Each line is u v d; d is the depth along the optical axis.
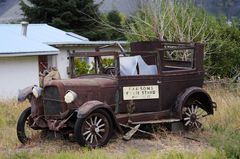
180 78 11.33
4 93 22.73
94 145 9.81
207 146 9.87
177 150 9.25
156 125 11.10
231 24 22.75
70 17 38.59
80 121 9.66
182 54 17.39
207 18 20.12
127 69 10.87
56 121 10.10
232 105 13.24
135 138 10.79
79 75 11.23
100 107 9.88
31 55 23.62
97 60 11.46
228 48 21.30
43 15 39.19
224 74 21.36
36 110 10.41
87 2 38.62
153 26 18.38
